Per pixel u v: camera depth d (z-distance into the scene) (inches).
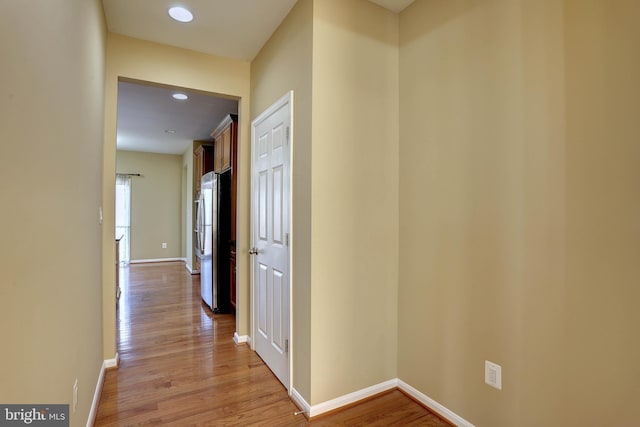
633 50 49.5
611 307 51.9
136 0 86.4
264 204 106.4
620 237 50.9
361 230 85.5
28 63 36.5
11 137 32.5
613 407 51.8
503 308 66.1
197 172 245.0
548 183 59.1
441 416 78.7
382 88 88.7
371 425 76.0
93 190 78.6
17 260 34.4
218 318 151.9
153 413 80.0
